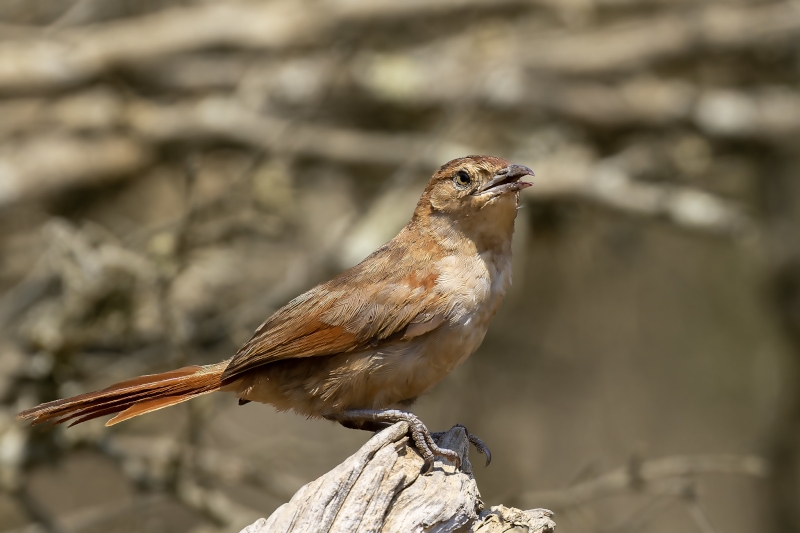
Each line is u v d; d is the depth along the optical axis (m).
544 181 14.12
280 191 13.51
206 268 12.64
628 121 15.17
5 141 15.07
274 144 12.72
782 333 16.38
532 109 14.76
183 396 7.16
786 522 16.06
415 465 6.14
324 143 14.30
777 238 16.23
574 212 15.70
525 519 6.20
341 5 14.45
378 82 14.59
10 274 15.06
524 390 15.99
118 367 11.48
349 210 15.70
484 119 15.55
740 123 15.18
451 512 5.88
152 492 10.97
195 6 16.83
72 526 10.98
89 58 14.02
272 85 14.75
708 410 17.14
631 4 15.57
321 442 13.56
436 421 14.90
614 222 16.31
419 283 7.12
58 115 14.33
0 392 11.20
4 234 15.16
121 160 14.33
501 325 15.62
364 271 7.31
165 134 14.22
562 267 16.33
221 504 10.94
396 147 14.44
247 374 7.27
